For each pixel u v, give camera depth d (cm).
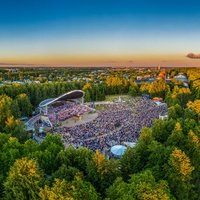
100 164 6122
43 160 6825
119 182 5512
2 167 6769
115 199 5172
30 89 19025
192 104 13438
